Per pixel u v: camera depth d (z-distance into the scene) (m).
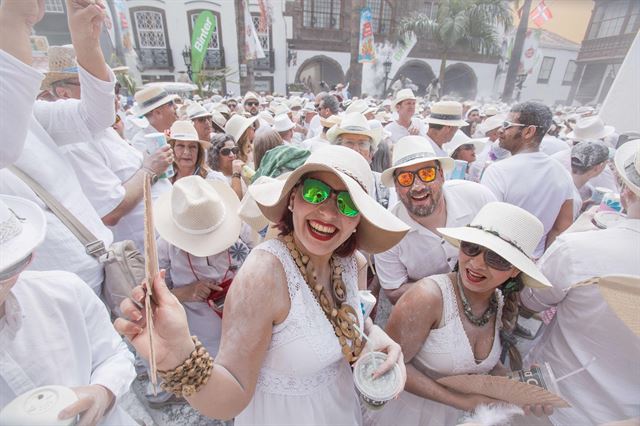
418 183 2.09
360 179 1.09
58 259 1.54
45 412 0.78
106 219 2.11
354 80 22.84
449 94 27.27
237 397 0.97
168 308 0.82
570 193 2.61
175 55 21.09
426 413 1.58
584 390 1.40
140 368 2.28
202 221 1.96
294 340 1.08
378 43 24.03
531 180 2.53
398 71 25.67
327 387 1.24
